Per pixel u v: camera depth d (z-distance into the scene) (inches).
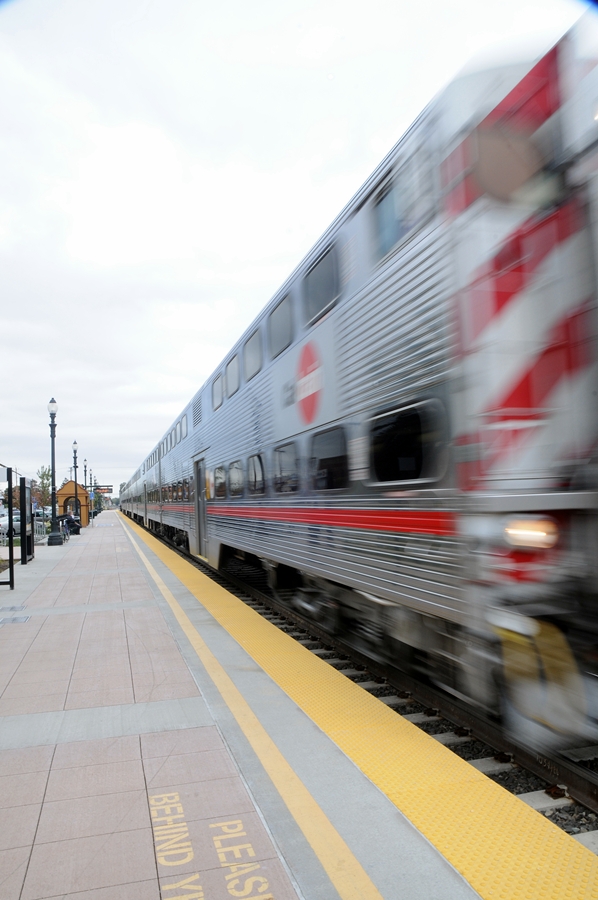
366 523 193.2
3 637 266.7
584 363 127.6
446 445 144.1
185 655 231.9
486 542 128.3
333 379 220.8
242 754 142.1
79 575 488.1
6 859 102.7
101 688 192.9
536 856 102.2
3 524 1026.7
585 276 126.0
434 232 151.5
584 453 129.5
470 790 124.7
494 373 130.4
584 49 125.3
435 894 92.7
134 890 94.4
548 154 131.2
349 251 206.8
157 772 133.6
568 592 128.2
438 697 188.2
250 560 408.2
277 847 104.7
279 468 289.4
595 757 140.5
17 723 163.3
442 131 149.9
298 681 199.2
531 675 130.6
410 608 167.9
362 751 144.4
